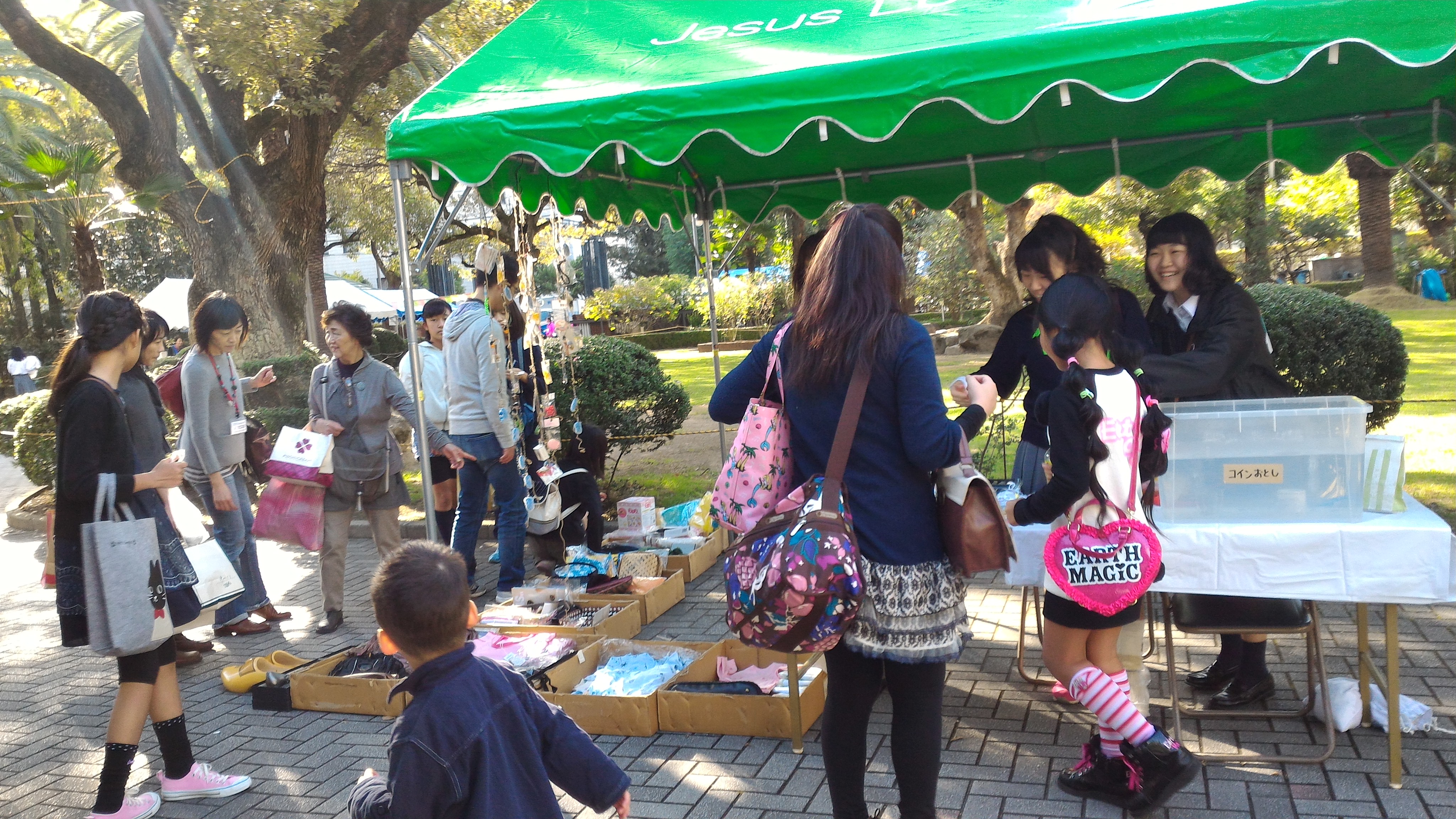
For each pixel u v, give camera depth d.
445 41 13.57
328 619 5.50
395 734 1.87
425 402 6.58
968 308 22.45
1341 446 3.11
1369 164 18.28
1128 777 3.02
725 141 5.85
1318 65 4.37
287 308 12.85
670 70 4.05
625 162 5.84
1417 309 22.45
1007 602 5.32
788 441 2.59
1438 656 4.20
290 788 3.58
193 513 3.58
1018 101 3.39
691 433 11.48
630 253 54.00
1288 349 6.21
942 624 2.44
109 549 3.09
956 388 2.69
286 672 4.55
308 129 12.52
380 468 5.52
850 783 2.57
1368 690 3.47
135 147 11.91
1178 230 3.58
